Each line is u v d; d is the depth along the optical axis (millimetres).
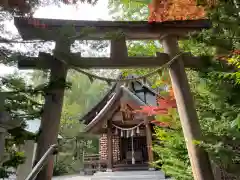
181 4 3076
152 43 4711
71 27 2279
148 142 7281
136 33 2773
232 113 2355
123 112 7715
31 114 2029
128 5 4145
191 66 2795
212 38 2670
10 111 1825
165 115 3225
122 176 6777
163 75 2977
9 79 1880
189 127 2521
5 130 1623
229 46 2621
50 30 2350
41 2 1919
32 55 2164
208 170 2326
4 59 1874
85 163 9266
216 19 2703
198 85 2914
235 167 2436
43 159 1632
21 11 1934
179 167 3160
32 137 2084
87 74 2395
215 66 2615
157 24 2803
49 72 2232
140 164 8055
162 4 3119
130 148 9375
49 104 2166
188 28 2871
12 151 2008
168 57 2781
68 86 2195
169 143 3256
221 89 2582
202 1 2840
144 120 7375
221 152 2201
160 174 6477
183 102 2613
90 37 2473
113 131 8344
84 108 10930
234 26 2613
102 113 7711
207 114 2699
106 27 2645
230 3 2715
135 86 8906
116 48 2666
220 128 2586
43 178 1977
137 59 2688
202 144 2283
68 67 2344
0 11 1837
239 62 2125
